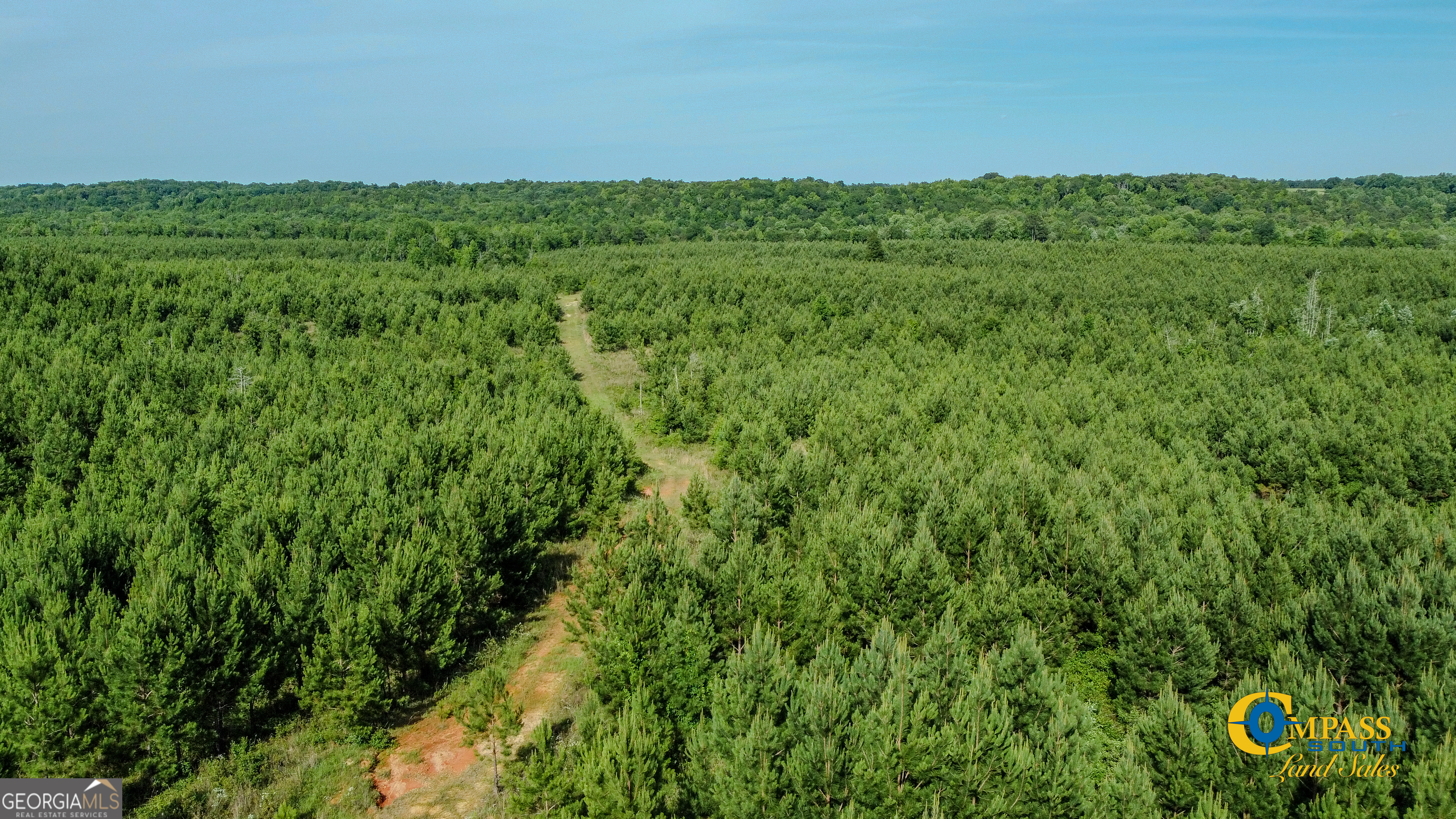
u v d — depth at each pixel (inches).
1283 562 1005.2
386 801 734.5
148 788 727.1
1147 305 2987.2
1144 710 858.1
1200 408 1800.0
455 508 1030.4
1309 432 1581.0
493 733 762.8
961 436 1505.9
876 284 3294.8
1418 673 789.9
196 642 752.3
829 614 903.1
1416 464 1501.0
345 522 1029.8
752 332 2608.3
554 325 2736.2
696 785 669.3
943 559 985.5
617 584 909.2
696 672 795.4
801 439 1764.3
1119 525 1104.8
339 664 797.9
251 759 767.1
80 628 748.0
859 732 655.1
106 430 1390.3
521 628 1044.5
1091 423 1646.2
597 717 701.9
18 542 946.7
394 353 2188.7
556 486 1321.4
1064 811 624.7
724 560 976.3
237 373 1717.5
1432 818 586.9
